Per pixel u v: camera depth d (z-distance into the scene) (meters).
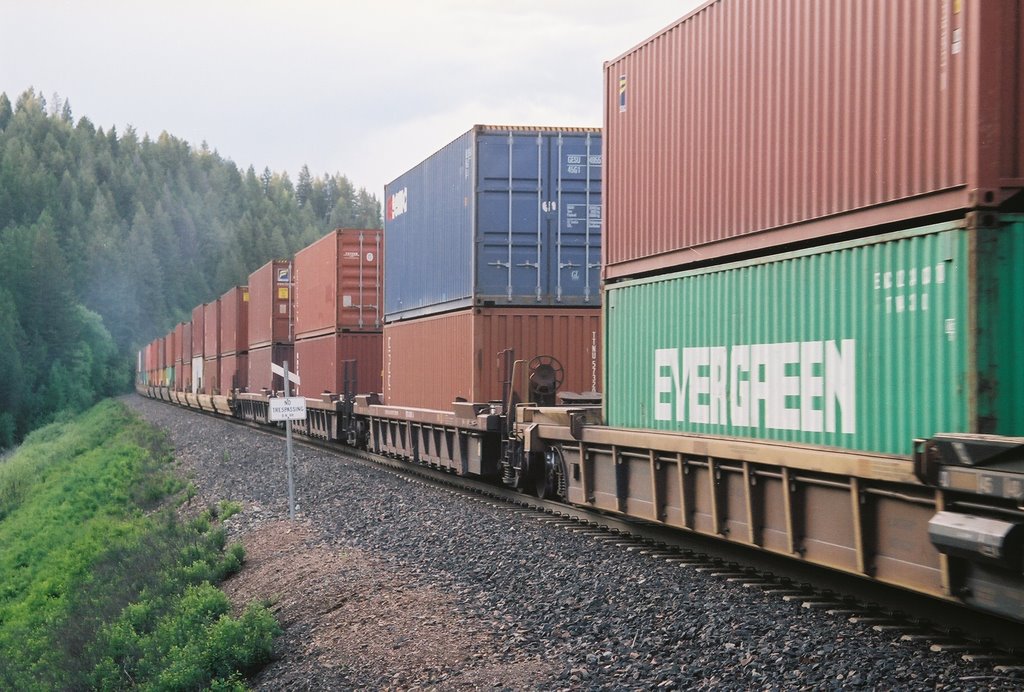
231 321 47.53
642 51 12.12
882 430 7.93
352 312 28.98
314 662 9.45
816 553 8.68
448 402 19.16
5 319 99.12
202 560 15.50
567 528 12.97
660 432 11.23
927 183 7.48
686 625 8.03
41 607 19.28
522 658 8.06
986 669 6.53
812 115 8.88
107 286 153.88
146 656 11.50
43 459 49.28
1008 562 6.26
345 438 28.69
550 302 17.67
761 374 9.58
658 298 11.62
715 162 10.45
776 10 9.41
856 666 6.68
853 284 8.30
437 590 10.63
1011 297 6.99
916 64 7.61
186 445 38.19
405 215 23.02
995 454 6.25
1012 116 7.01
